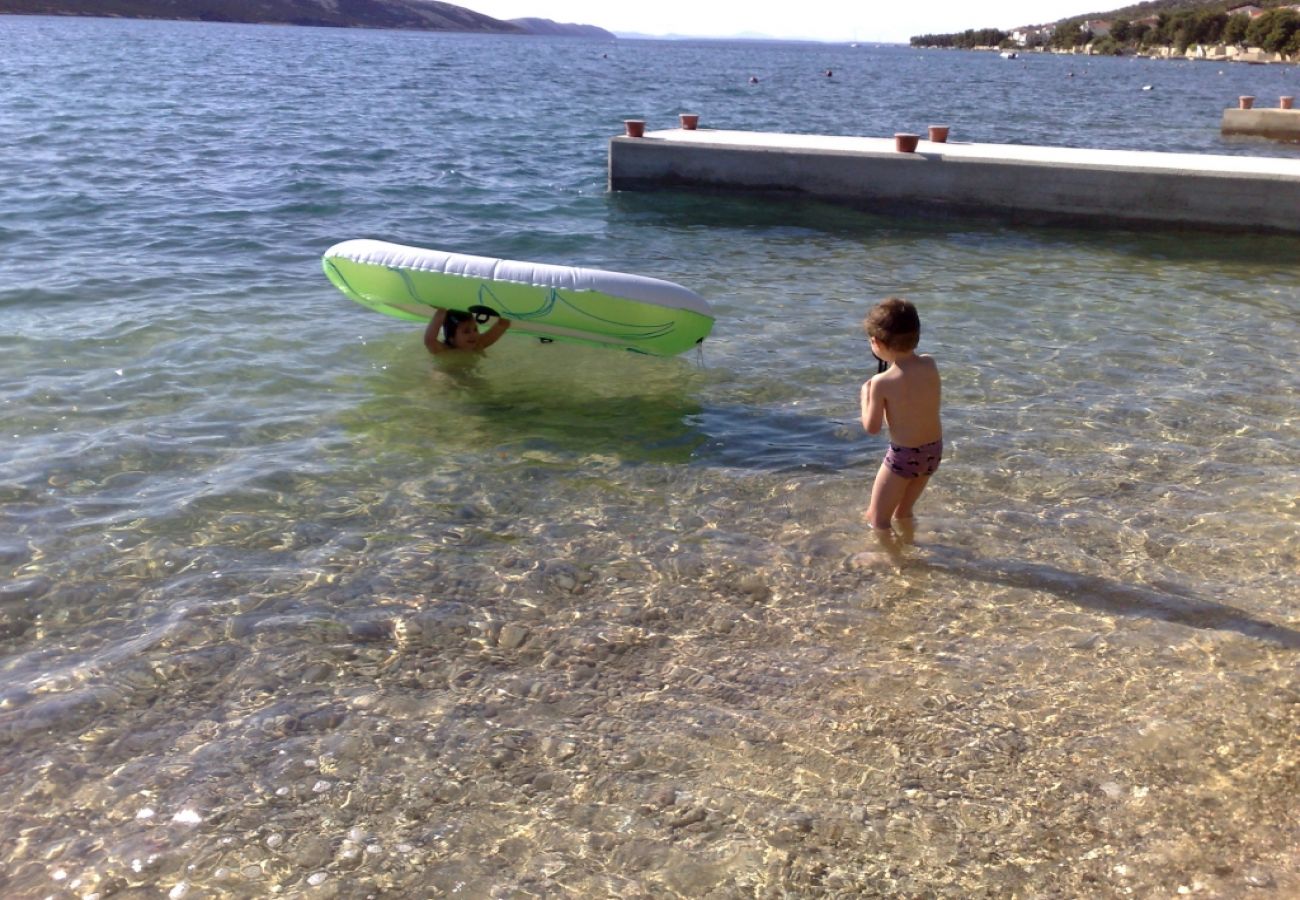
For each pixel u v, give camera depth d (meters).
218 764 3.26
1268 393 6.81
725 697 3.62
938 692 3.65
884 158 14.10
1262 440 6.00
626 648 3.92
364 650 3.89
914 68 103.00
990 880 2.82
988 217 13.88
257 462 5.50
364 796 3.13
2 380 6.52
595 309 6.48
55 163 16.17
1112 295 9.67
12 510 4.89
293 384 6.67
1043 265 11.10
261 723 3.46
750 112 33.81
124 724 3.45
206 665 3.77
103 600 4.19
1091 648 3.93
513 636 3.99
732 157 14.80
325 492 5.19
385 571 4.46
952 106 40.78
